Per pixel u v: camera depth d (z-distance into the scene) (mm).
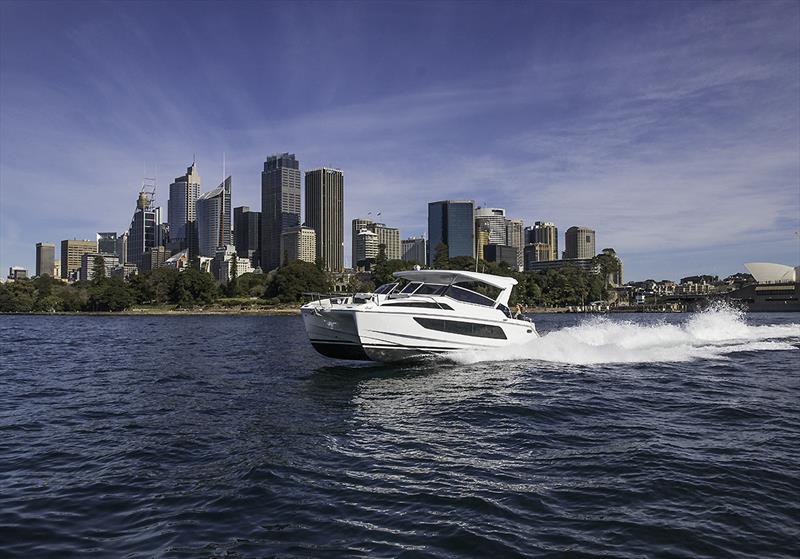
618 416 12289
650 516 6848
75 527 6684
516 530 6484
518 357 22281
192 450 9906
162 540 6297
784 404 13469
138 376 19312
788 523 6637
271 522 6770
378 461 9164
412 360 20469
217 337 43281
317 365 21750
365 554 5914
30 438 10812
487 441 10352
